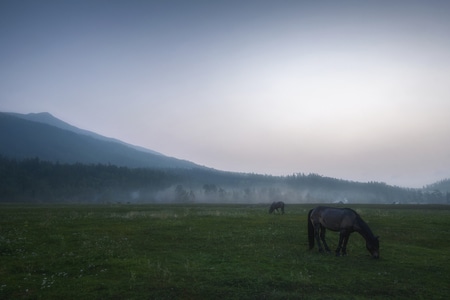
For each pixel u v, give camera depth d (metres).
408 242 24.38
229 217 38.84
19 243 21.30
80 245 21.25
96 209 64.31
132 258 17.97
